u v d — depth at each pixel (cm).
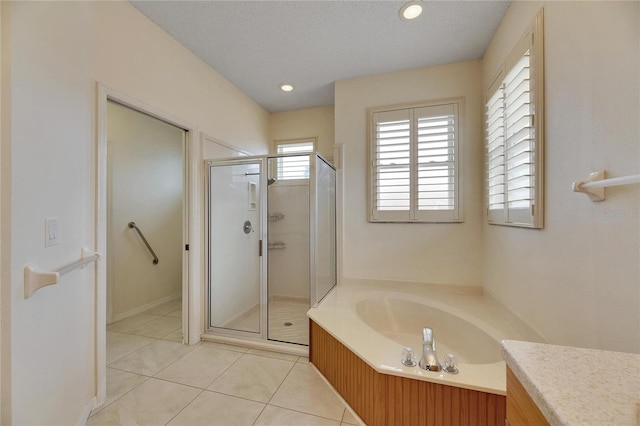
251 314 255
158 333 261
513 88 179
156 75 201
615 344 99
